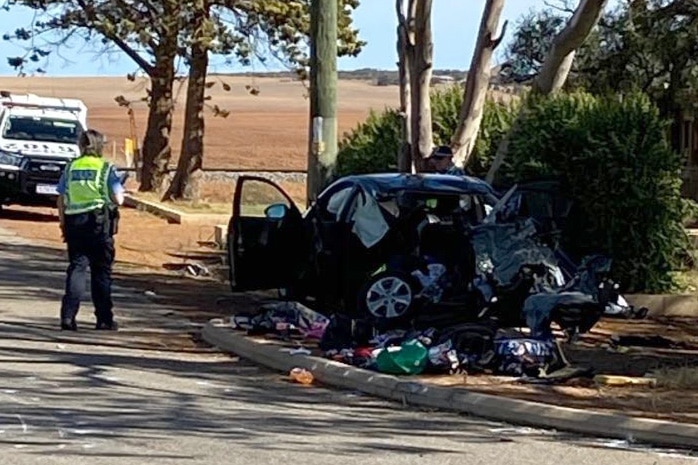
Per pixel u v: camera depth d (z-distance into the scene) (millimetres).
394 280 15695
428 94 20750
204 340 16203
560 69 19375
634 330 17859
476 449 10398
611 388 12906
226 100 141625
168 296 20438
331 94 20250
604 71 32125
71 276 16375
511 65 35406
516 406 11633
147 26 40312
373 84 177000
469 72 20625
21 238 29172
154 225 32938
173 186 40656
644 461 10102
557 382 13125
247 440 10484
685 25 30562
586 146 19766
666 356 15375
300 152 66250
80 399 12055
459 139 20719
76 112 35062
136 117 91312
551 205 16875
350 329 14500
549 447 10570
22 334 15898
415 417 11805
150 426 10945
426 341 13922
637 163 19750
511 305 15453
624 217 19859
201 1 39000
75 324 16516
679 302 19656
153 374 13664
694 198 34625
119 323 17328
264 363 14578
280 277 17531
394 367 13227
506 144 20344
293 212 17484
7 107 34281
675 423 10953
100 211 16344
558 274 15844
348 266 16703
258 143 73812
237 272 17484
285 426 11133
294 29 40062
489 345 13609
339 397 12766
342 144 28359
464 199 17094
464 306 15297
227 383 13367
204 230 31938
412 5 20625
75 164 16344
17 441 10156
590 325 15062
